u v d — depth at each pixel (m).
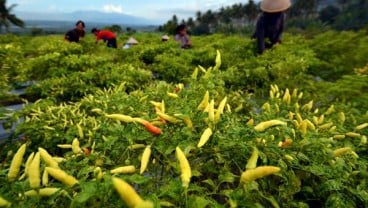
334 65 6.97
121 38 21.38
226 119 2.62
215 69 3.47
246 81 6.29
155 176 2.34
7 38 14.55
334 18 93.12
